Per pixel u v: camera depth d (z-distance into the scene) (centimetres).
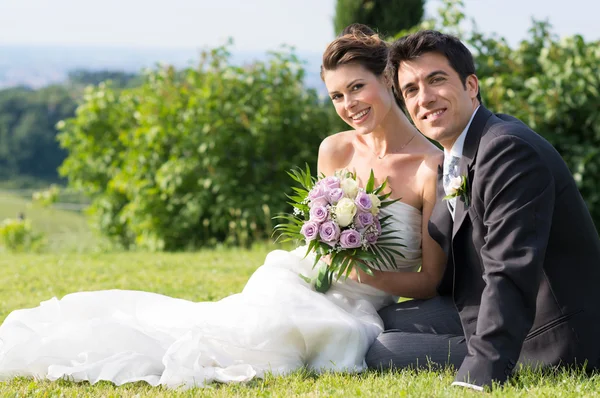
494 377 296
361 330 359
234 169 1034
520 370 320
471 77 329
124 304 408
